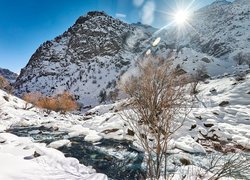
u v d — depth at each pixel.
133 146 15.07
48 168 8.26
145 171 10.69
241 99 26.80
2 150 11.55
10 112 32.28
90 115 40.50
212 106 25.95
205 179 6.65
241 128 18.25
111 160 12.50
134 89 8.19
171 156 12.08
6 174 6.62
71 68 188.12
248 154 10.93
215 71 104.00
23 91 162.25
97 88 148.12
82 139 18.11
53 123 27.28
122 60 187.50
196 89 32.16
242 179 5.58
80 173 8.84
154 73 8.13
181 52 120.62
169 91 6.12
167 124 5.47
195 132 17.30
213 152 13.63
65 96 62.44
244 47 194.75
